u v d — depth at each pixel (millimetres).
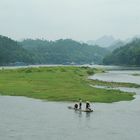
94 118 68125
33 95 97500
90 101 90000
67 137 53406
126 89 125938
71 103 86750
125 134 55844
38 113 71875
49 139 52000
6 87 111812
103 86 132250
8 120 64125
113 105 84688
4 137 52344
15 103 84062
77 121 64938
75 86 117688
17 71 184250
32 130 57062
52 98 93062
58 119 66438
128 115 71562
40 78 144500
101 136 54406
